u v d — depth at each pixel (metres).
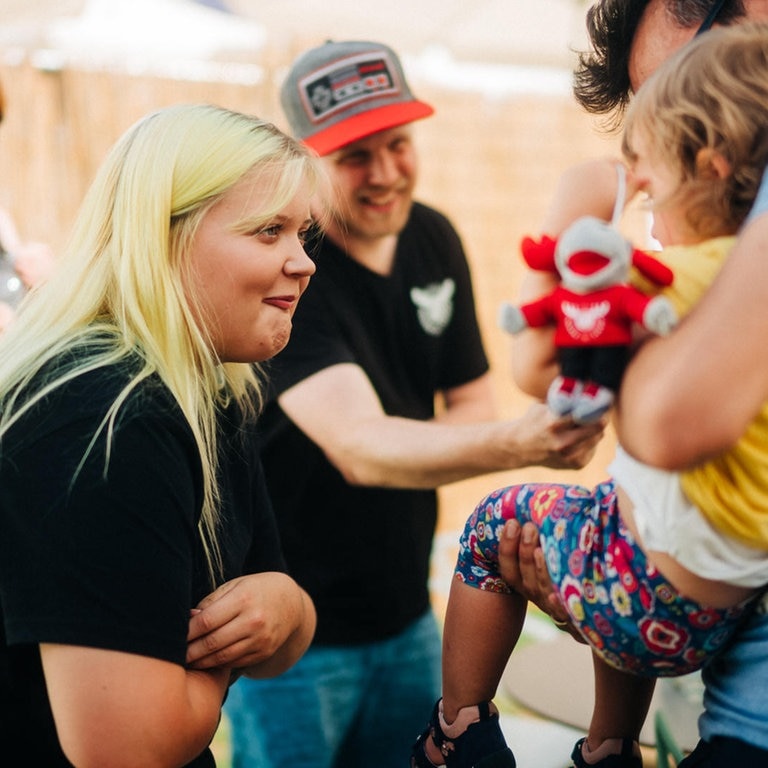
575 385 0.94
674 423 0.85
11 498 1.07
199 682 1.20
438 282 2.42
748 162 0.93
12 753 1.15
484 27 5.33
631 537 1.05
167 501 1.10
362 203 2.21
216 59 5.02
